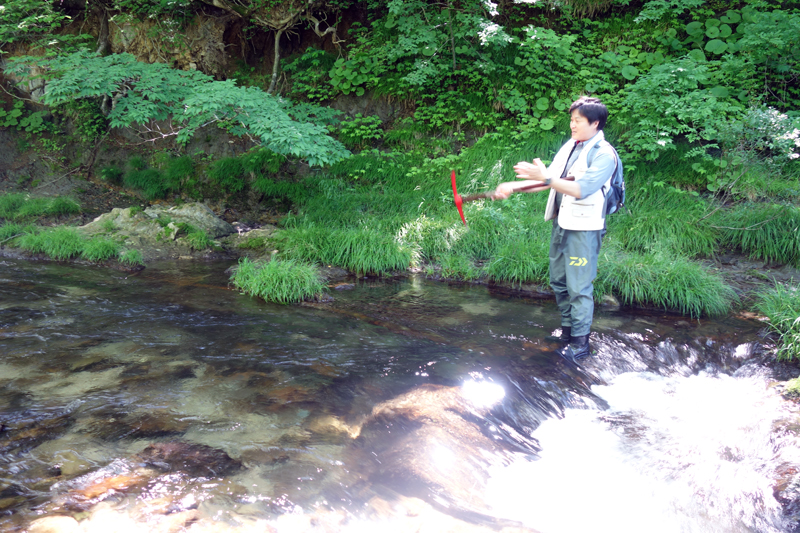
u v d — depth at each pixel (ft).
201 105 22.20
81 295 15.93
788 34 22.02
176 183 29.04
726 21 25.61
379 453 8.18
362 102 29.86
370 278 19.33
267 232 23.34
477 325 14.23
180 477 7.16
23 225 24.08
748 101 22.72
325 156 22.82
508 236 20.35
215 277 18.71
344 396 9.89
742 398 11.00
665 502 7.77
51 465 7.30
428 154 27.43
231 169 28.48
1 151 29.86
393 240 20.68
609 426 9.98
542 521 7.23
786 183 20.48
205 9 31.12
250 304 15.74
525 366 11.67
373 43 29.84
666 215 20.07
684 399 11.07
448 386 10.45
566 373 11.57
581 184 10.38
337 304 16.08
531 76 27.30
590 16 28.81
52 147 30.50
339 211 24.76
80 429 8.29
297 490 7.04
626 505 7.70
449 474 7.91
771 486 7.98
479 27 25.63
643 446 9.29
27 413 8.73
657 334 13.73
